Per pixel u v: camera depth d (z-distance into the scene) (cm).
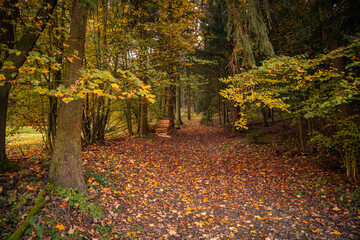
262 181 645
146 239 344
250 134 1259
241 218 436
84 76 294
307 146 873
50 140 671
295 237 363
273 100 479
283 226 401
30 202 344
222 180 676
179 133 1722
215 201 521
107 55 721
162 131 1545
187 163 873
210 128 2028
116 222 373
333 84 505
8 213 309
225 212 463
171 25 747
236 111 1490
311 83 543
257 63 1077
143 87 289
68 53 401
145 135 1238
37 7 408
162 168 768
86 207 366
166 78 880
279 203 497
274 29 1030
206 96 2212
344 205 451
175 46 885
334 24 595
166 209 462
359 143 520
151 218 413
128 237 338
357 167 566
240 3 648
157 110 1476
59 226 307
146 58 857
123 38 723
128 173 630
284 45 944
